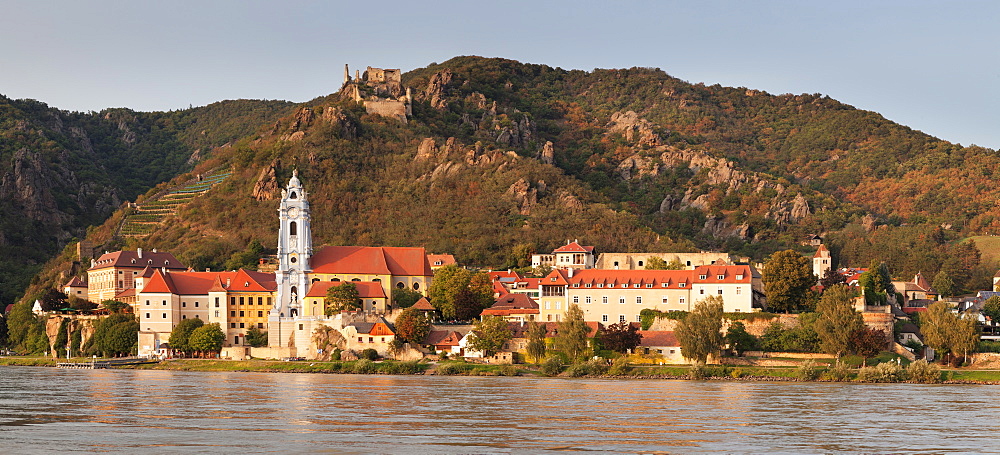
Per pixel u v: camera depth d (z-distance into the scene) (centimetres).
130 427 16412
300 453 14212
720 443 15012
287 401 19700
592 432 15875
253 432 15912
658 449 14562
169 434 15738
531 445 14825
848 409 18512
